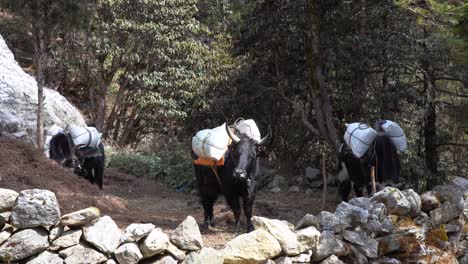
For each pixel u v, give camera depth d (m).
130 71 19.50
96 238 7.08
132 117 20.19
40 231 7.02
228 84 18.06
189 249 7.59
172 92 19.31
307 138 17.52
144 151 19.23
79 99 22.11
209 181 9.90
